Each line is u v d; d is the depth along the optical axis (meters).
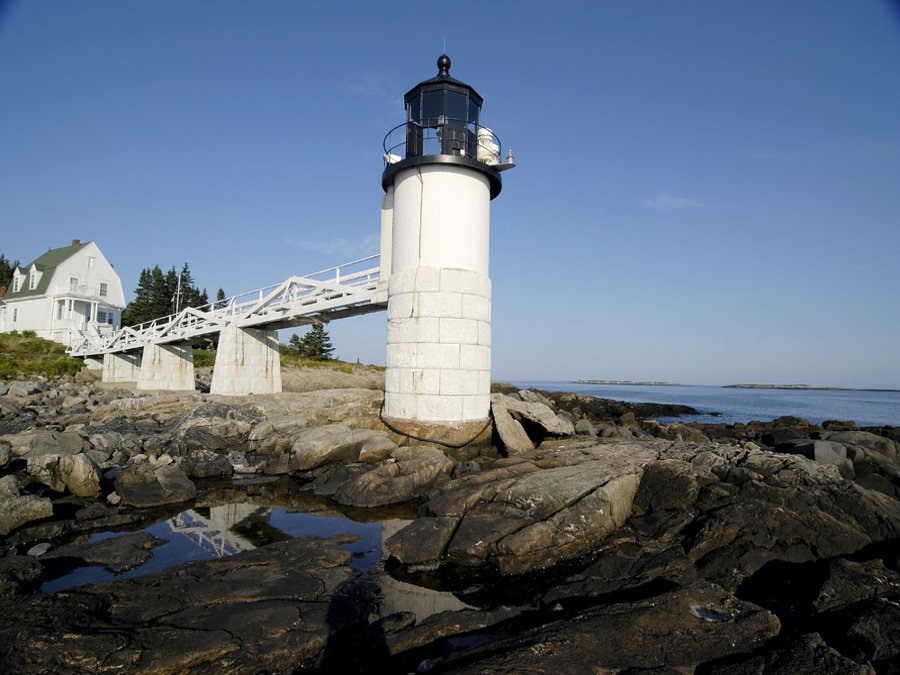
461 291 15.60
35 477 12.12
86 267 55.34
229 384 23.77
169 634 5.87
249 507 11.95
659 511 10.00
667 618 6.07
